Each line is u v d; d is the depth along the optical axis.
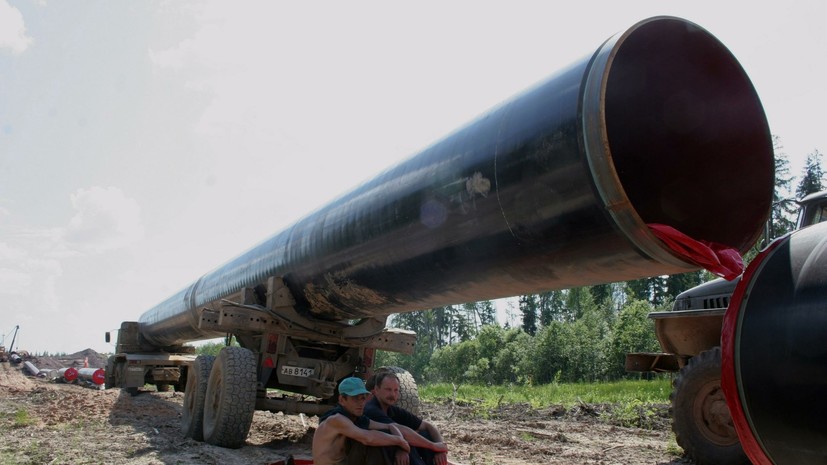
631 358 9.04
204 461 6.65
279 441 8.27
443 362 50.25
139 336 18.41
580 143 3.13
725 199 3.59
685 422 6.67
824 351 2.44
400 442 3.76
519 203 3.57
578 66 3.35
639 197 3.79
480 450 7.95
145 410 12.45
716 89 3.50
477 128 4.06
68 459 6.73
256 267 8.64
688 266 3.12
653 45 3.36
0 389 16.89
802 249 2.76
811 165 37.22
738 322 2.85
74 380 26.05
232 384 7.27
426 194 4.41
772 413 2.64
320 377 8.01
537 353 38.16
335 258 6.05
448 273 4.54
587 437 9.33
